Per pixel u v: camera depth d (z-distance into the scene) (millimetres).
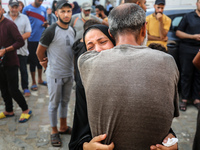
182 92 3645
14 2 3521
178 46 3758
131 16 980
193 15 3479
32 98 3924
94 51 1062
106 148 924
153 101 861
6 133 2877
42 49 2426
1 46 2822
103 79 914
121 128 899
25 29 3752
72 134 1232
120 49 970
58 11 2342
